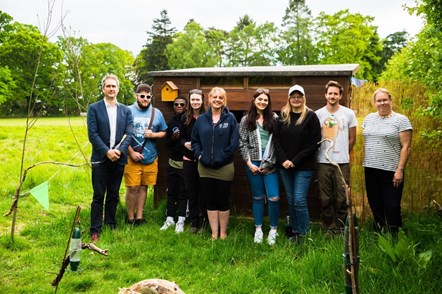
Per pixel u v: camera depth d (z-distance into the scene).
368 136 5.17
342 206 5.28
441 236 4.97
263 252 4.90
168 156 6.89
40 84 44.38
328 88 5.19
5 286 4.05
